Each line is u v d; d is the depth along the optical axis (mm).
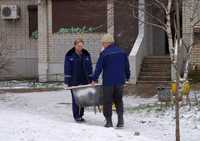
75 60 12258
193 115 13609
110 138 9516
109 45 11445
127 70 11594
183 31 22781
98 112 14492
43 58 25812
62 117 13250
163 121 13047
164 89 15367
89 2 25234
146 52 24875
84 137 9500
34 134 9547
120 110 11484
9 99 18953
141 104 17031
